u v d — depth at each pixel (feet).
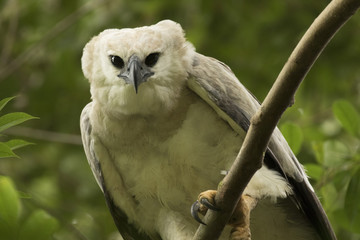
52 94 56.44
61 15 56.90
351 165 35.47
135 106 32.01
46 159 56.90
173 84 32.09
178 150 32.55
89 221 48.24
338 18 23.07
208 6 54.03
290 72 24.40
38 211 32.30
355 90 55.72
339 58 54.29
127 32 32.89
